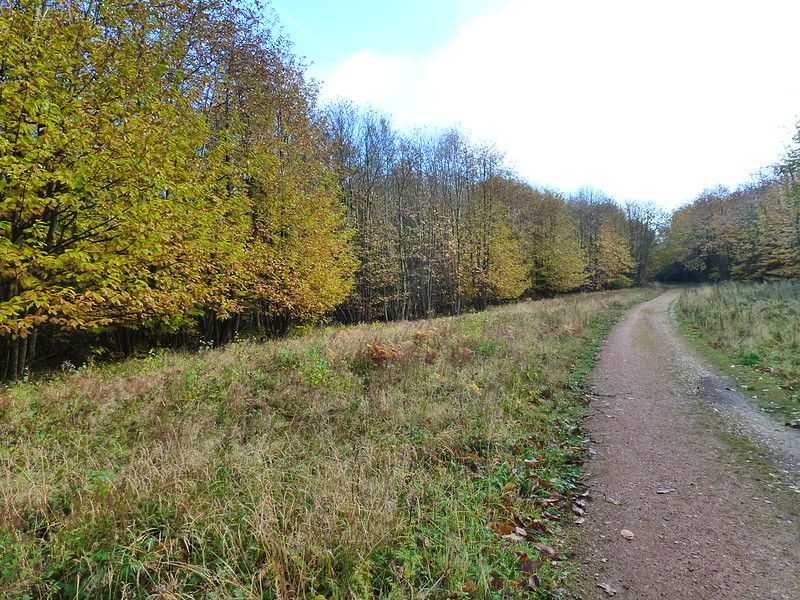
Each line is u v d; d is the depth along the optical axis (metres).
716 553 3.69
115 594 2.82
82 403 6.20
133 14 8.77
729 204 51.00
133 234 7.79
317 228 16.56
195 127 9.83
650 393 8.90
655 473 5.27
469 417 6.55
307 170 17.08
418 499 4.20
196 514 3.51
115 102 7.49
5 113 6.31
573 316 19.52
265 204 15.05
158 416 5.80
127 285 8.72
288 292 16.03
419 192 33.44
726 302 22.36
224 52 13.48
